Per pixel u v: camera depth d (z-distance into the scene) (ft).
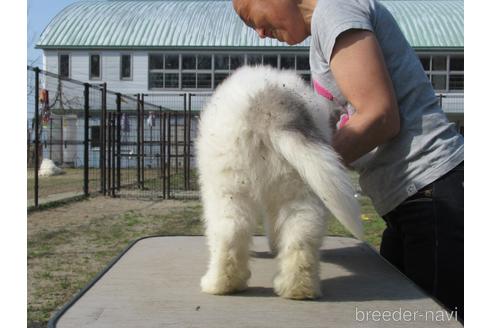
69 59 75.46
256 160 6.89
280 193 6.90
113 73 75.36
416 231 8.36
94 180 44.47
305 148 6.54
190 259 9.67
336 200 6.48
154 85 75.36
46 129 49.49
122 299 7.20
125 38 75.25
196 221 27.09
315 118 7.21
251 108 6.91
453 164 8.14
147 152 55.11
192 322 6.30
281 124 6.71
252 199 7.03
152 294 7.43
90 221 26.99
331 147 6.95
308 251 6.89
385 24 8.13
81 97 54.60
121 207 32.01
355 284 8.00
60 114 51.13
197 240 11.58
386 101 7.32
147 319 6.41
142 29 76.64
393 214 8.80
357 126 7.23
